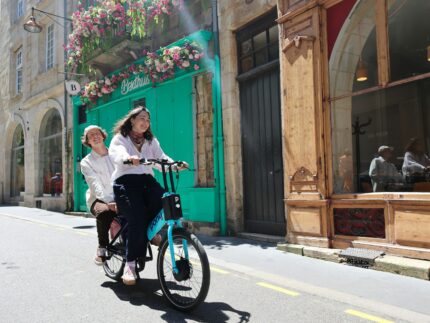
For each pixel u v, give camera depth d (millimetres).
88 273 4988
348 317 3432
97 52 10875
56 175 15375
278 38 7070
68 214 13188
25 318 3475
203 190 8164
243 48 7863
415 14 5574
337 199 5699
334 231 5742
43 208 15672
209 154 8312
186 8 9062
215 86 8070
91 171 4469
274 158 7102
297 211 6184
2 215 13234
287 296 4016
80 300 3941
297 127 6188
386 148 5582
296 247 5953
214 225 7855
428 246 4719
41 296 4074
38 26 12742
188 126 8773
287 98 6379
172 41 9523
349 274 4773
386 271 4801
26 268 5266
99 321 3389
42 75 16094
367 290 4148
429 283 4336
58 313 3588
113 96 11391
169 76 8984
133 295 4090
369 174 5730
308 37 6004
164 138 9445
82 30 10750
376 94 5695
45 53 16344
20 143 19203
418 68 5434
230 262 5469
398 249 4961
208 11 8477
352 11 5777
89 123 12820
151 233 3908
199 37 8258
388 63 5516
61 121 15125
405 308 3621
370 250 5219
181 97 8984
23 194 18094
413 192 5051
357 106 5859
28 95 17188
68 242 7402
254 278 4691
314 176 5891
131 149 4031
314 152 5902
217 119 8016
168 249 3750
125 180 3980
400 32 5570
